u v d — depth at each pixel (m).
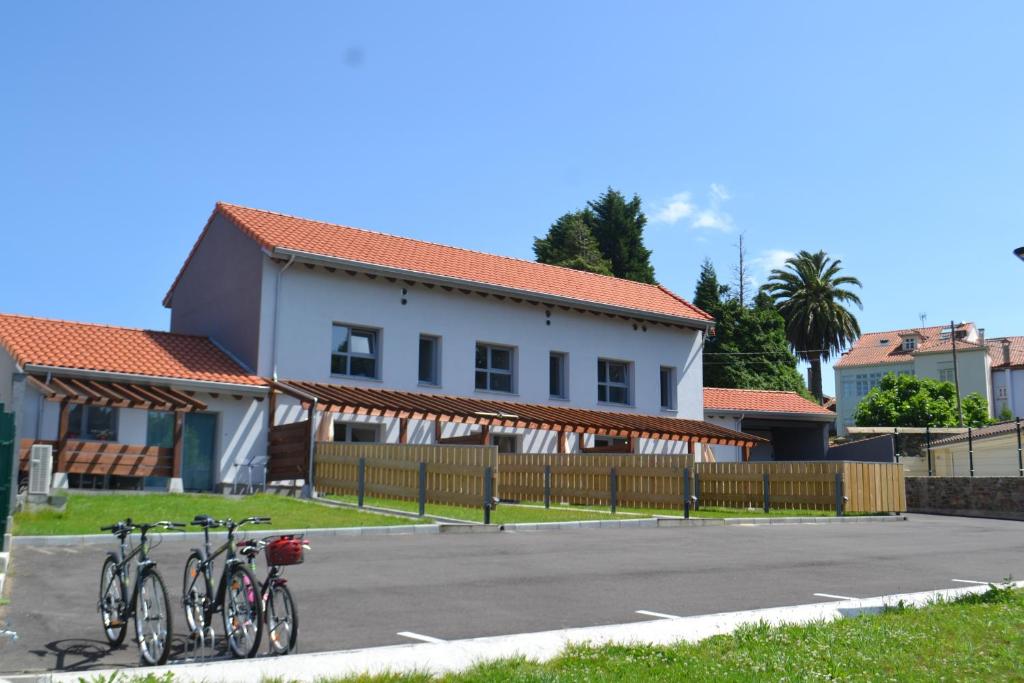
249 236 25.77
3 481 10.71
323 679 6.05
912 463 39.72
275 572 7.10
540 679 6.10
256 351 24.73
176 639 7.89
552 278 33.00
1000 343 77.81
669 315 33.75
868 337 84.94
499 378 30.02
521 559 12.55
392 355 27.14
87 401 20.38
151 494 19.19
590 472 23.39
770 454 43.69
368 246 28.28
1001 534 19.31
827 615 8.86
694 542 15.29
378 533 15.09
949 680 6.63
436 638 7.82
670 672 6.51
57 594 9.43
